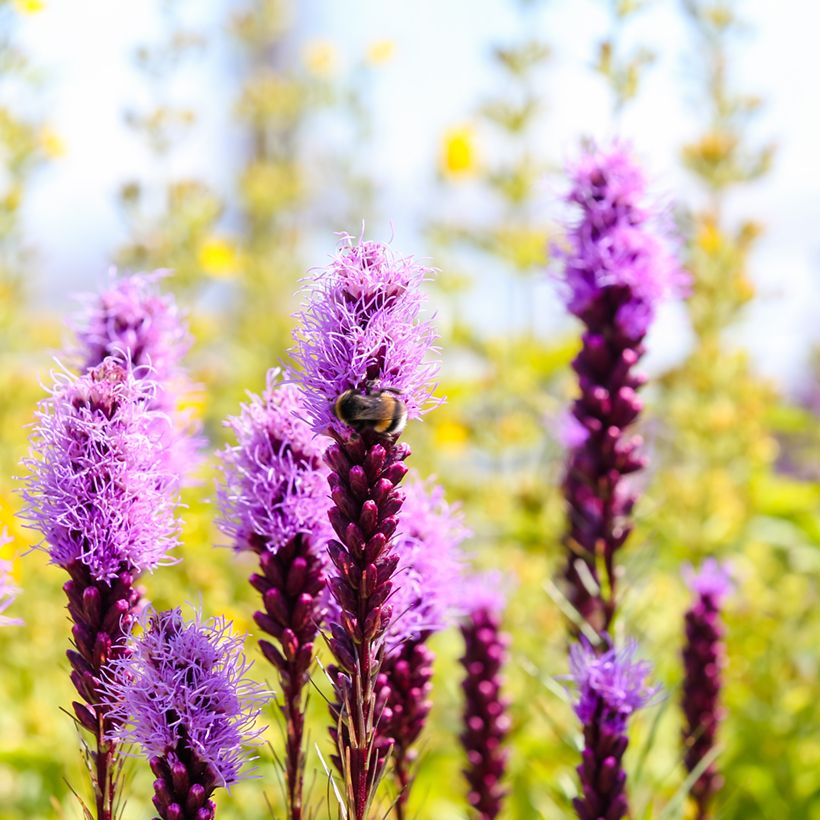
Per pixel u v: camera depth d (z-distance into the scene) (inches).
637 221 30.1
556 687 29.3
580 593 31.9
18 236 44.1
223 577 37.9
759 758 36.9
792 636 42.7
